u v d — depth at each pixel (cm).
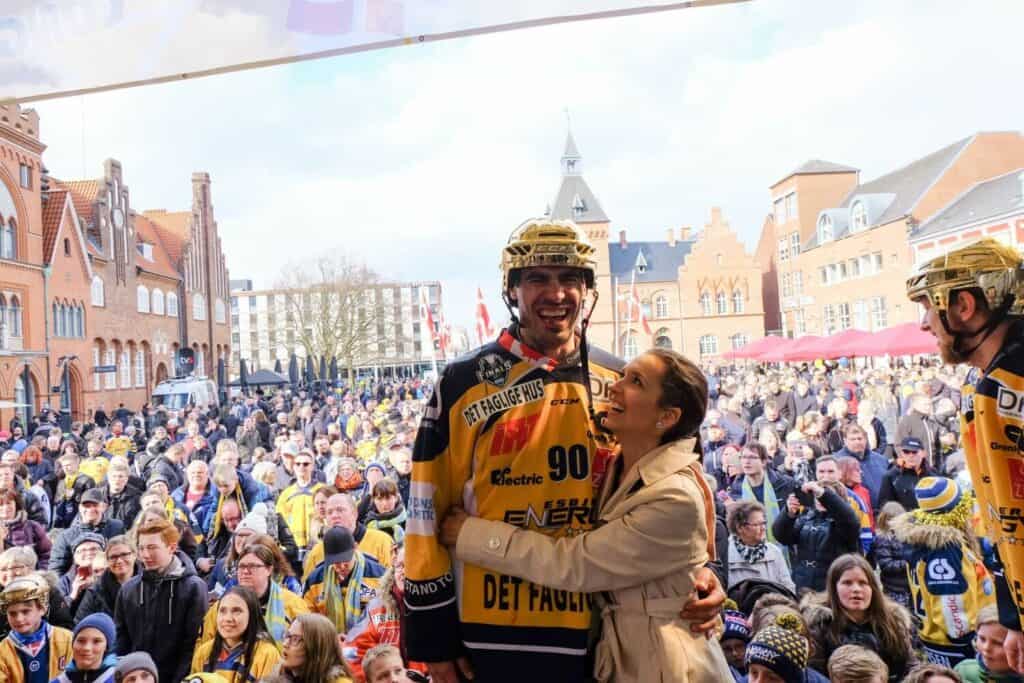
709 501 221
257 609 461
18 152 3562
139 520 535
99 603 523
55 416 2867
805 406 1628
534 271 215
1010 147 4641
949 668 397
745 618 462
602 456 221
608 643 207
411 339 11288
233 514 703
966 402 208
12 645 457
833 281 5488
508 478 212
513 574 206
